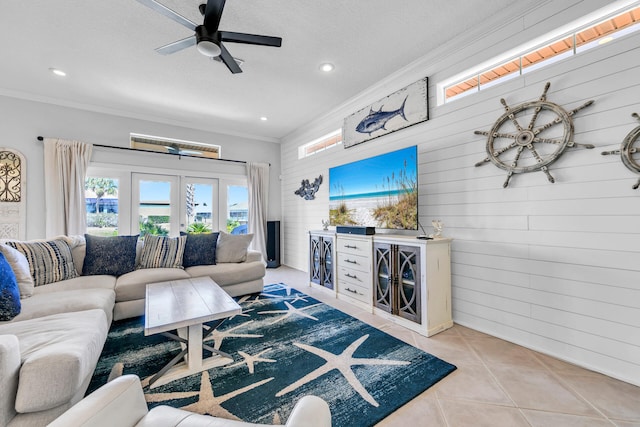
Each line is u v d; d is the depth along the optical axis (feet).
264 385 5.53
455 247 8.70
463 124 8.51
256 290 11.73
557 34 6.76
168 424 2.90
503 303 7.58
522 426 4.44
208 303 6.66
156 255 10.46
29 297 6.81
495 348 7.06
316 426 2.50
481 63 8.03
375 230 11.14
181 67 9.80
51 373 3.67
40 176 12.10
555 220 6.62
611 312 5.82
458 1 6.90
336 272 11.41
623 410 4.78
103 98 12.40
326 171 14.98
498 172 7.70
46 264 8.20
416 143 9.96
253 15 7.31
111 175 13.85
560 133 6.52
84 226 12.66
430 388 5.45
